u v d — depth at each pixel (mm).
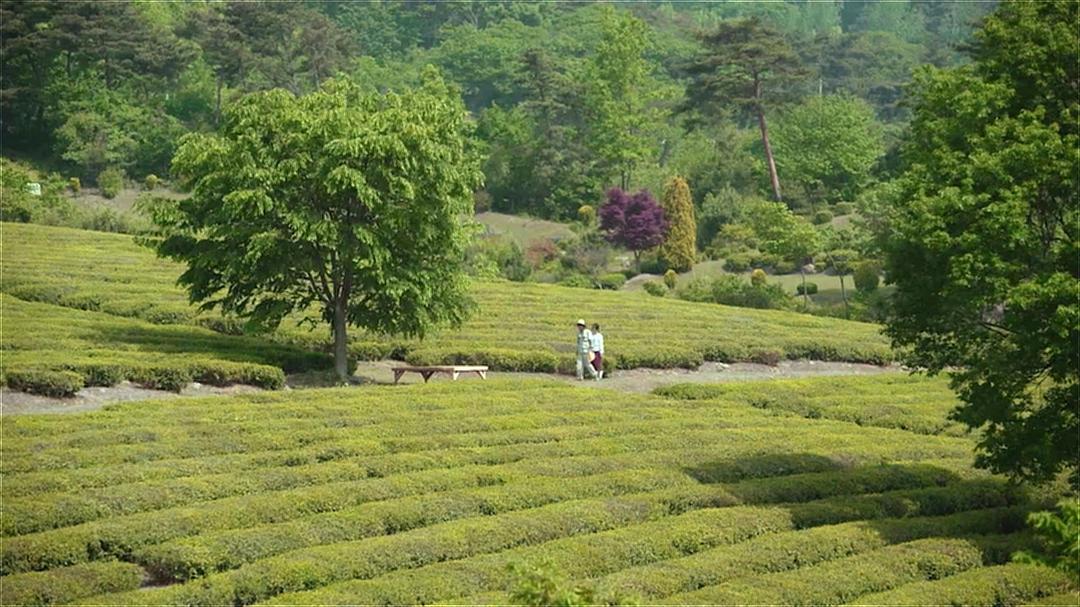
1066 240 26141
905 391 46750
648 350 49562
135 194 104188
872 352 55656
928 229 26812
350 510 24609
